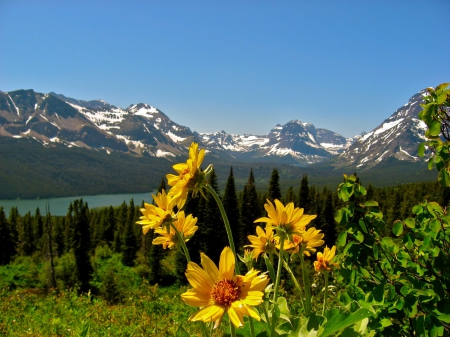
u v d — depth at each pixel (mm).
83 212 58469
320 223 44812
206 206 43188
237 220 44938
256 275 2209
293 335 2754
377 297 3363
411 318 3459
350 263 3660
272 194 57406
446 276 3391
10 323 9188
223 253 2240
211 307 2100
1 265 57188
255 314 1967
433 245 3465
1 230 70812
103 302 12430
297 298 6105
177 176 2920
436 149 3754
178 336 3850
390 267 3752
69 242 62875
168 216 2891
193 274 2201
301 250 3250
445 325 3352
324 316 2920
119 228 74875
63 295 13539
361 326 3170
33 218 90062
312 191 65562
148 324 7438
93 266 51625
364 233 3666
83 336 3711
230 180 44812
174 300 11570
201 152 2750
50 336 7559
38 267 53406
